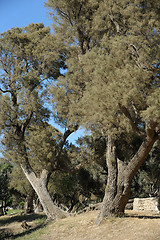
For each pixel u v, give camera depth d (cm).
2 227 1647
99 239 898
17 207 4834
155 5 962
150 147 1027
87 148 1641
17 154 1675
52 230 1194
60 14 1585
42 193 1588
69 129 1580
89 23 1477
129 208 1592
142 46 898
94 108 938
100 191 2328
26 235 1252
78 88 1394
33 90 1728
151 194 2005
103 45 1016
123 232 897
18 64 1888
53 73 1917
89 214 1359
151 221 944
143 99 850
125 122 1055
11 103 1719
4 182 2756
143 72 838
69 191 2491
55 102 1498
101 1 1335
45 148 1540
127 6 1071
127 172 1102
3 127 1680
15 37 1897
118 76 871
